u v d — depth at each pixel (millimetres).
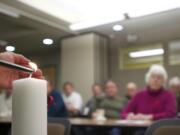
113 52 4875
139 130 2031
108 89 3979
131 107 2566
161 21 1515
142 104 2482
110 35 3467
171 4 980
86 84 4996
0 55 497
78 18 2707
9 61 494
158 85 2432
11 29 1248
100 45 4488
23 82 439
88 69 4754
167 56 4660
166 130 954
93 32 3322
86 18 2674
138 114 2385
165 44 4219
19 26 1390
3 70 506
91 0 1991
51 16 2592
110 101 3896
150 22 1728
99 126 2180
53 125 1235
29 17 2354
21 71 491
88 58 4500
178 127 947
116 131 2484
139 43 4359
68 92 4727
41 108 445
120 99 3922
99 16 2564
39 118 441
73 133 2332
